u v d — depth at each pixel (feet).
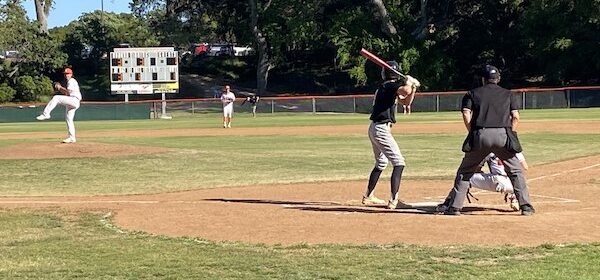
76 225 34.42
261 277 23.85
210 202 41.24
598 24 193.67
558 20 196.95
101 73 257.75
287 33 224.53
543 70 211.61
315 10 222.69
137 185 51.96
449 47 229.25
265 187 48.78
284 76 259.80
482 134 32.35
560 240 28.43
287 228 31.96
